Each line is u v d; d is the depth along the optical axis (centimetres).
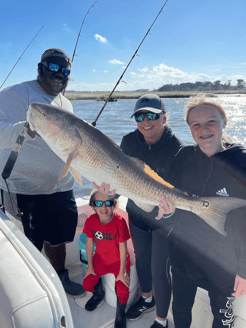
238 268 136
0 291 92
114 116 2081
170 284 190
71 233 228
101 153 156
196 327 189
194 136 147
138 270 210
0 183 212
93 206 199
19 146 163
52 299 91
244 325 158
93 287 213
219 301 148
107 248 203
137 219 200
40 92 207
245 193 136
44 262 109
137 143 214
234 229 137
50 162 205
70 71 209
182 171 165
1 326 87
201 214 147
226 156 141
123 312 197
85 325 201
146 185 165
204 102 140
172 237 160
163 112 198
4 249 111
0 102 190
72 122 150
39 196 209
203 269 147
